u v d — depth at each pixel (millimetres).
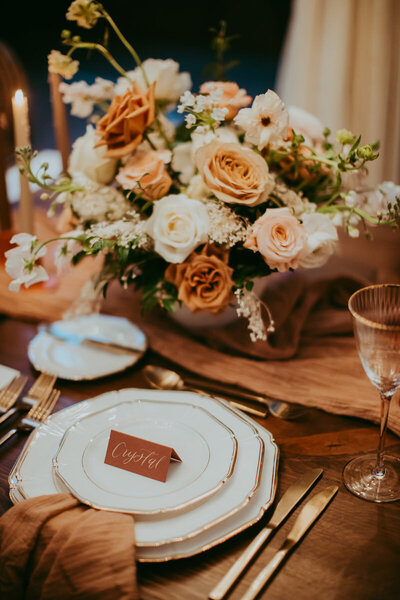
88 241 966
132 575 619
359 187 1109
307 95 2068
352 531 713
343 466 815
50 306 1213
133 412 868
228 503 705
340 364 1023
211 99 882
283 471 808
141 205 1005
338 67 1958
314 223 907
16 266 922
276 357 1049
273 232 853
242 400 960
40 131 3992
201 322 1085
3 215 1293
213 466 757
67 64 1012
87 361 1040
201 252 917
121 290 1278
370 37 1925
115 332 1124
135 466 761
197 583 648
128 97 926
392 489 765
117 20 5086
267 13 4559
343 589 642
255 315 940
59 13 5246
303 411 920
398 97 1965
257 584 635
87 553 635
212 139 899
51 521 675
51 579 628
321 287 1176
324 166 1014
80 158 1035
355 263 1286
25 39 5293
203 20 4871
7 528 673
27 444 817
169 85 1072
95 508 696
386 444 854
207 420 838
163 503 705
